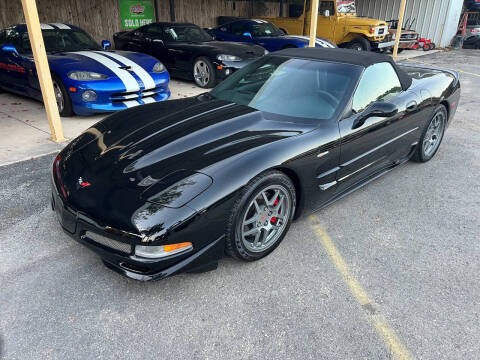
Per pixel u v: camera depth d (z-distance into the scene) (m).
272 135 2.59
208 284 2.36
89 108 5.29
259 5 15.44
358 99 3.06
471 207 3.49
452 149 5.02
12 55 6.05
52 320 2.04
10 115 5.67
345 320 2.12
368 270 2.56
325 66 3.23
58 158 2.67
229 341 1.94
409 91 3.76
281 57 3.52
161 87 6.05
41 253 2.59
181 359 1.83
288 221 2.70
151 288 2.31
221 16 13.56
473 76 10.55
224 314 2.12
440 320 2.15
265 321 2.08
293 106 2.98
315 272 2.52
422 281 2.47
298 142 2.57
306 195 2.75
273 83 3.23
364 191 3.75
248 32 10.14
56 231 2.84
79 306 2.14
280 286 2.37
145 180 2.17
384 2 18.81
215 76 7.65
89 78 5.23
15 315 2.05
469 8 21.66
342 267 2.58
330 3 12.23
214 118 2.81
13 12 8.72
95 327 2.00
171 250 2.04
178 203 2.03
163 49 8.43
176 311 2.13
